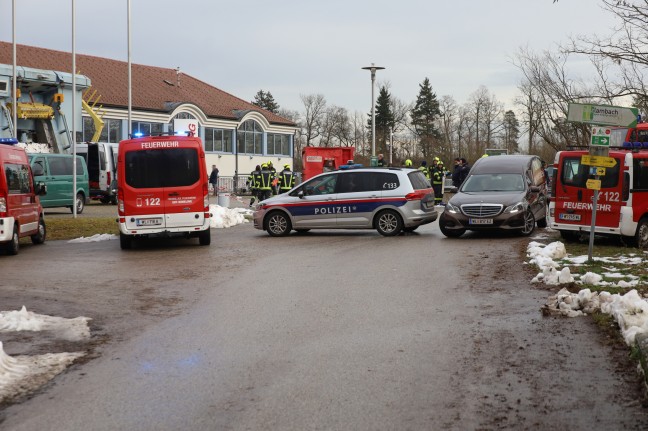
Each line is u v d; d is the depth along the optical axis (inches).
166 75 2326.5
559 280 428.5
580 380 245.8
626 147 633.6
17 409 226.2
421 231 817.5
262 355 285.4
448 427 204.1
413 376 253.9
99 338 319.6
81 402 231.5
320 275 488.4
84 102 1513.3
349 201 767.1
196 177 681.0
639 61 477.7
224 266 545.0
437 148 3855.8
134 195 674.2
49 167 1080.8
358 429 203.5
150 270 531.2
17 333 327.6
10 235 630.5
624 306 326.6
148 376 259.3
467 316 352.2
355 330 326.3
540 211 788.6
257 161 2410.2
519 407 220.1
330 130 4510.3
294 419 212.1
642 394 229.5
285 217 784.9
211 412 219.8
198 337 318.0
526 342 298.8
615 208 597.3
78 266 559.2
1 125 1208.2
